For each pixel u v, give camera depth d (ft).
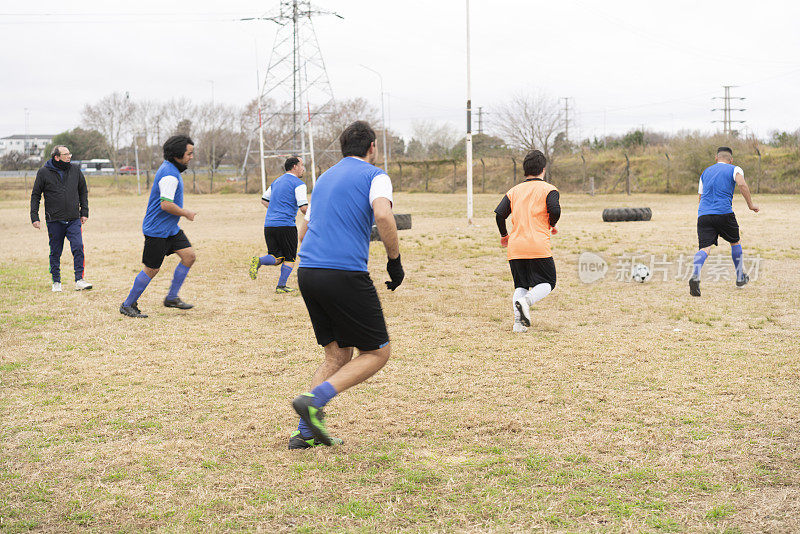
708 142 124.88
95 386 15.65
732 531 8.61
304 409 10.58
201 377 16.35
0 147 524.11
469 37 62.95
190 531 8.91
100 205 117.08
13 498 9.93
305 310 24.84
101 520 9.25
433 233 54.29
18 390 15.34
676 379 15.39
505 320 22.57
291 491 10.09
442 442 12.02
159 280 32.35
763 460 10.79
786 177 116.78
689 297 26.00
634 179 134.92
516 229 20.34
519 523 8.96
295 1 161.79
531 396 14.52
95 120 233.76
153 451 11.74
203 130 252.62
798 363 16.33
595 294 27.09
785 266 32.68
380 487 10.20
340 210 11.41
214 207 104.99
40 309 24.94
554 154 160.25
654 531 8.68
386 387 15.31
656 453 11.23
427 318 22.90
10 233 64.03
